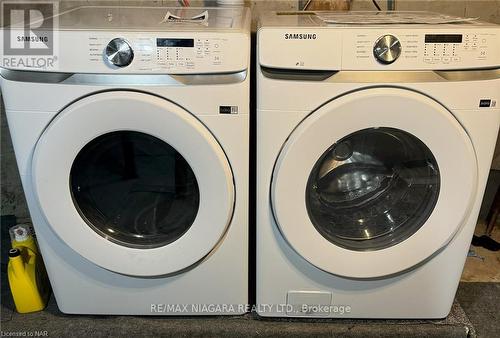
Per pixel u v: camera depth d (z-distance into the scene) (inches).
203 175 50.7
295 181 50.6
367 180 55.2
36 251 63.9
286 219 52.1
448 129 48.6
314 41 46.6
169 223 56.7
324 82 47.7
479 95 48.5
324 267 54.7
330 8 70.2
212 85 48.0
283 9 73.9
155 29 47.5
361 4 73.7
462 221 53.3
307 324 59.4
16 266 59.0
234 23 52.6
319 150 49.5
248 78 48.4
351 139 52.4
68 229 53.3
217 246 55.4
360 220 57.0
